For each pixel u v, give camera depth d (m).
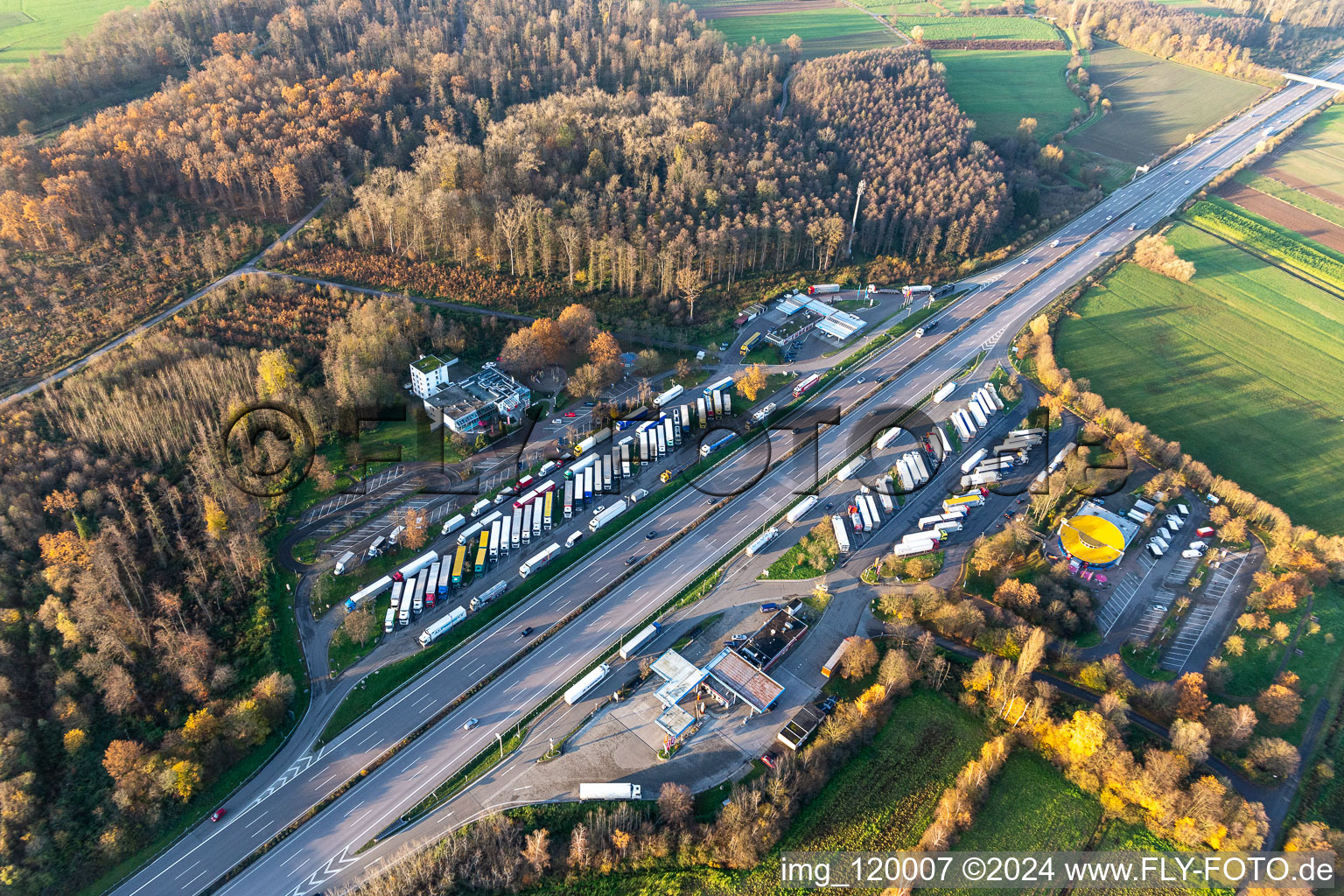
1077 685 193.38
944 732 182.62
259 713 174.75
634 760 175.38
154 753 167.38
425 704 186.00
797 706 187.38
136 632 191.00
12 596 197.00
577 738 179.62
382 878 150.38
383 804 166.25
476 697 188.00
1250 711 176.38
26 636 190.50
